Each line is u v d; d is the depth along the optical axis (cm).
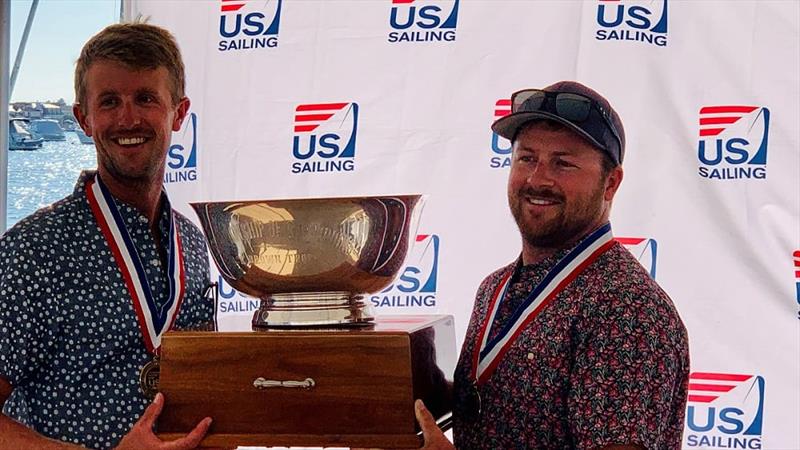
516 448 151
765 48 237
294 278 146
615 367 142
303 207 141
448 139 251
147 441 144
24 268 164
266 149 257
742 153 238
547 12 246
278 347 145
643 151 242
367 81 254
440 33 251
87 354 170
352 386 143
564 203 152
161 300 179
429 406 151
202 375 147
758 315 237
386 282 153
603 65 244
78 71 176
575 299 150
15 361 163
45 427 169
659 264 242
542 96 154
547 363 148
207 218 147
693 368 239
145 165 173
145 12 259
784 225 236
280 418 145
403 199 146
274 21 256
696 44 240
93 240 173
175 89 179
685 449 240
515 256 248
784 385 236
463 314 250
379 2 253
